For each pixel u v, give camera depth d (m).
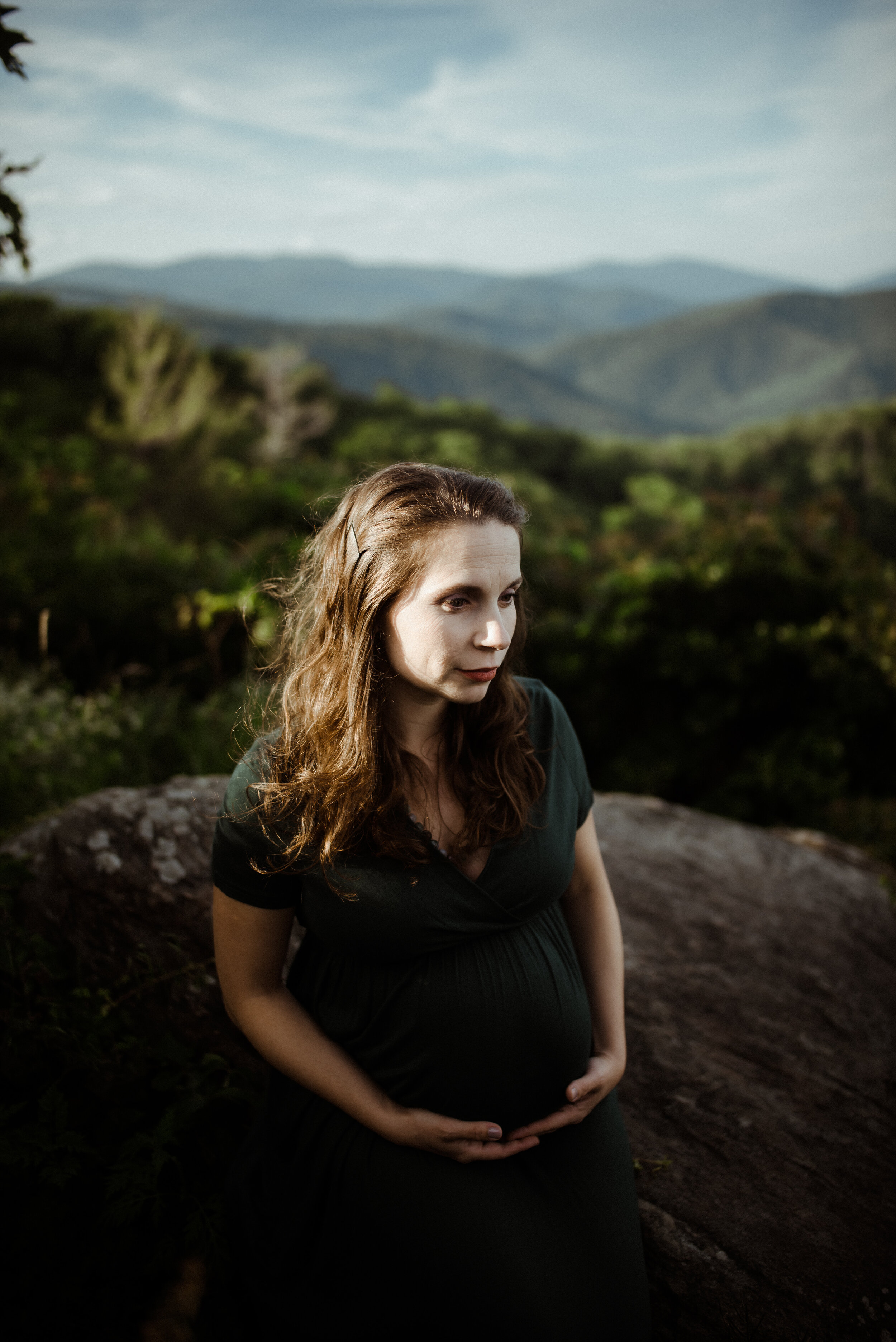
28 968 1.54
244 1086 1.50
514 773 1.12
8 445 7.50
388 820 1.04
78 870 1.66
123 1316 1.26
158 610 4.61
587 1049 1.21
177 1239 1.32
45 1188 1.31
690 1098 1.62
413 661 1.01
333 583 1.06
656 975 1.89
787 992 1.93
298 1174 1.17
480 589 0.98
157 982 1.54
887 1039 1.87
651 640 4.03
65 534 6.03
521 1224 1.09
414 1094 1.12
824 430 84.44
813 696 3.82
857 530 4.60
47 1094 1.36
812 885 2.36
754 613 4.05
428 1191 1.08
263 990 1.15
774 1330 1.26
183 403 17.52
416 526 0.98
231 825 1.07
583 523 6.45
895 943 2.22
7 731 3.14
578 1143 1.19
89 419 16.61
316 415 33.66
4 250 1.50
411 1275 1.08
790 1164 1.51
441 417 67.12
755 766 3.63
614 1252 1.12
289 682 1.11
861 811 3.35
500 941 1.13
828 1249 1.37
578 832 1.32
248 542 7.08
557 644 4.29
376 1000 1.11
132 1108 1.45
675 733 3.90
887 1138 1.61
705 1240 1.36
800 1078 1.71
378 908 1.05
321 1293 1.14
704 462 81.25
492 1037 1.10
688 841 2.44
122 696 3.75
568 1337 1.05
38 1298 1.26
